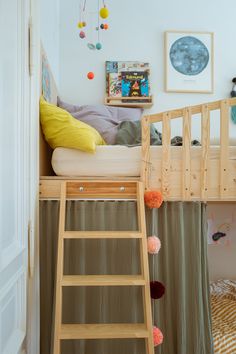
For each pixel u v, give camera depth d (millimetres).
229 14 3072
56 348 1493
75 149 1834
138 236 1625
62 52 2949
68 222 1754
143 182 1789
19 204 1457
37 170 1729
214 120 2988
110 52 2977
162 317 1827
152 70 2996
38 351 1706
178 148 1802
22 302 1502
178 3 3041
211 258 2957
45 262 1780
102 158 1833
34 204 1683
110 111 2732
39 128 1810
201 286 1817
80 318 1749
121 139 2336
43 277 1778
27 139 1604
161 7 3031
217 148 1800
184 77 2998
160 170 1804
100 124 2533
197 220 1824
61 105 2689
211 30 3059
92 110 2633
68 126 1806
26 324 1583
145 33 3008
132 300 1806
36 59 1718
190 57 3010
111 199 1779
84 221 1765
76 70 2955
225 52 3055
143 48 2996
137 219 1792
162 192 1787
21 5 1483
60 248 1585
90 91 2953
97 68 2965
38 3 1730
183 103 3004
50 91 2322
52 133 1828
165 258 1819
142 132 1794
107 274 1810
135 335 1531
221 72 3047
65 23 2957
